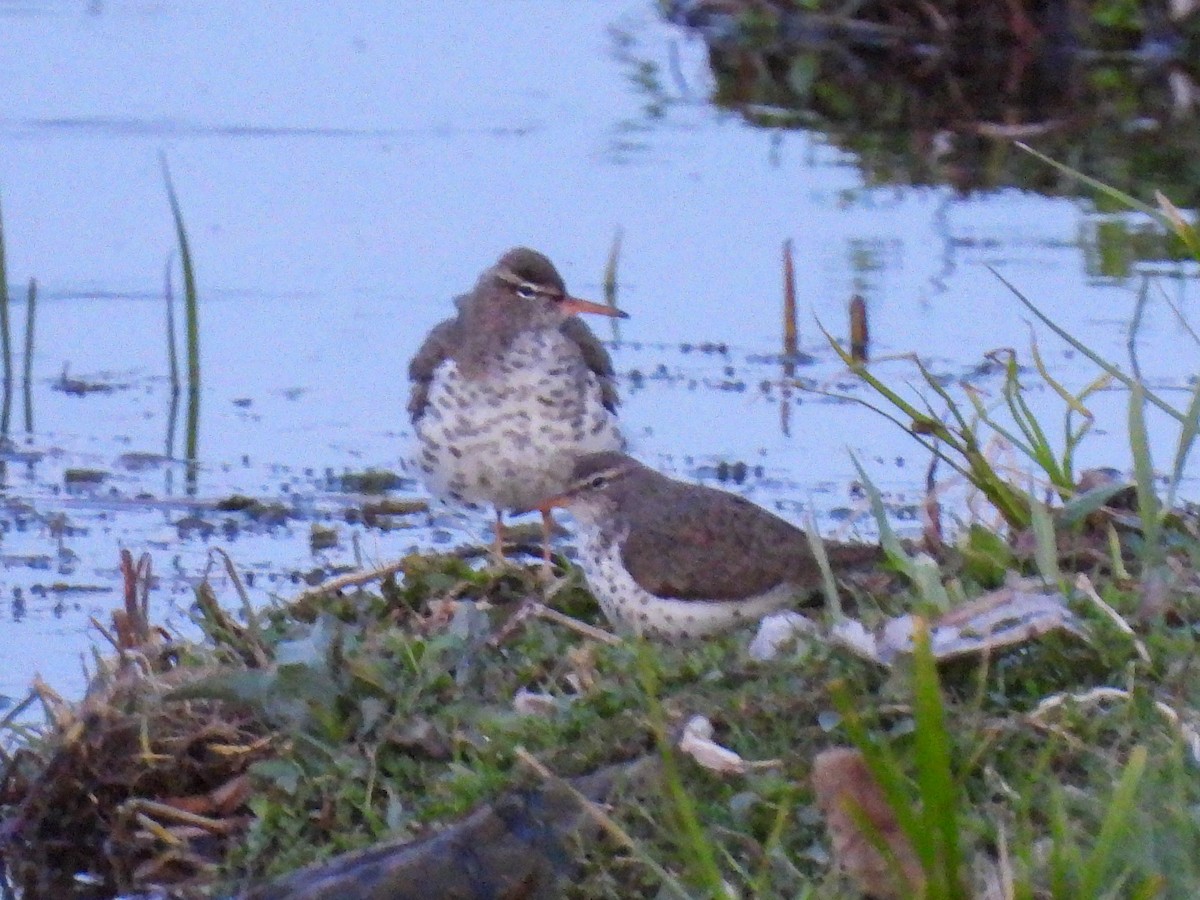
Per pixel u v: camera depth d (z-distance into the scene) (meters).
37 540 13.87
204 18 25.88
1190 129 20.77
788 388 16.25
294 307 18.17
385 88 23.42
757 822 8.08
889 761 7.11
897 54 22.56
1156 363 16.03
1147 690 8.62
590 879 8.03
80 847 9.81
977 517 10.92
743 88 22.95
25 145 21.36
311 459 15.44
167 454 15.52
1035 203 19.67
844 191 20.11
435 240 19.27
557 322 13.10
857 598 10.12
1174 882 7.20
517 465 12.77
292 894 8.20
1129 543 10.65
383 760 9.21
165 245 19.28
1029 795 7.55
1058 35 22.02
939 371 16.16
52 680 11.60
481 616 10.13
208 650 10.44
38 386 16.95
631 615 10.68
